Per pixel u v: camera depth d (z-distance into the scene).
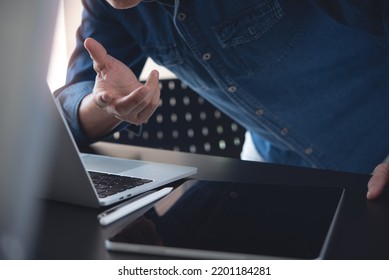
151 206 0.93
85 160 1.25
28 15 0.73
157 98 1.17
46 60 0.78
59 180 0.95
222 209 0.91
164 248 0.74
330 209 0.91
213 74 1.56
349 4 1.26
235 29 1.47
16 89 0.75
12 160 0.77
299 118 1.70
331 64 1.58
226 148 2.28
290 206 0.93
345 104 1.67
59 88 1.51
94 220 0.89
